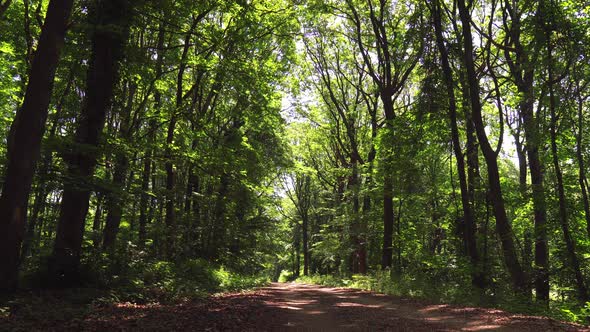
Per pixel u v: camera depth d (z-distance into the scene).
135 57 14.45
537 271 17.19
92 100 13.00
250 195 30.11
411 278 19.84
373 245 34.22
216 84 23.91
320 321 9.73
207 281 18.64
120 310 9.16
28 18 15.65
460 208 25.22
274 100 23.16
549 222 18.33
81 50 14.36
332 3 29.20
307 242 58.25
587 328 8.27
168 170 21.67
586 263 17.28
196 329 7.50
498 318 9.69
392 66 31.59
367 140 37.62
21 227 9.41
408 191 25.23
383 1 26.88
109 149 14.04
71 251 11.39
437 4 18.91
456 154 18.58
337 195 41.72
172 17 15.22
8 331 6.23
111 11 13.15
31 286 10.18
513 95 21.23
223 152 19.42
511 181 25.22
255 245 33.81
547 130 17.11
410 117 21.12
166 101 25.19
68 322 7.37
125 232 20.91
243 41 19.31
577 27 15.40
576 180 19.05
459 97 20.25
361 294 19.72
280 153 33.06
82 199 12.13
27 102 9.62
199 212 27.41
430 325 9.01
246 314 10.02
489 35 21.31
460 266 17.67
